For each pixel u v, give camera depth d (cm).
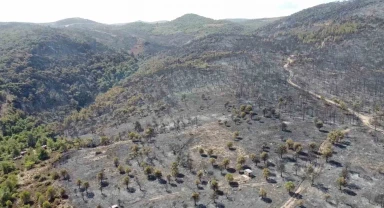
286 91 13812
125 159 9400
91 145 11044
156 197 7612
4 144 12538
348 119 11262
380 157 8706
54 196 7844
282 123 10569
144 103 14850
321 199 7131
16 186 8544
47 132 14038
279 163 8538
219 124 11012
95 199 7669
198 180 7969
